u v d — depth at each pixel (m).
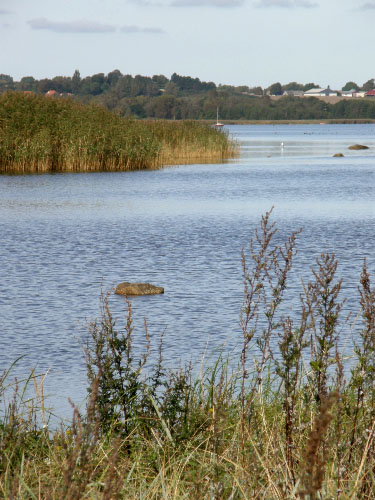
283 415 10.61
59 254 34.19
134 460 10.48
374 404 9.56
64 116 82.44
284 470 8.95
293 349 9.67
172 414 11.64
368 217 46.44
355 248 34.84
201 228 42.22
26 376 17.30
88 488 9.00
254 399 11.98
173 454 10.56
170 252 34.56
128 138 83.94
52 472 9.70
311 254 33.19
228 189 64.94
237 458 9.66
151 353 18.72
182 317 22.81
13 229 41.94
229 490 9.08
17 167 78.19
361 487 8.52
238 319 22.30
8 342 20.25
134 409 11.65
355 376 9.35
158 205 53.38
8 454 10.19
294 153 131.25
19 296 25.88
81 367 17.97
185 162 97.38
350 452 8.88
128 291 26.17
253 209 51.03
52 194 60.09
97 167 81.75
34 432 11.80
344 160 109.06
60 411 14.46
